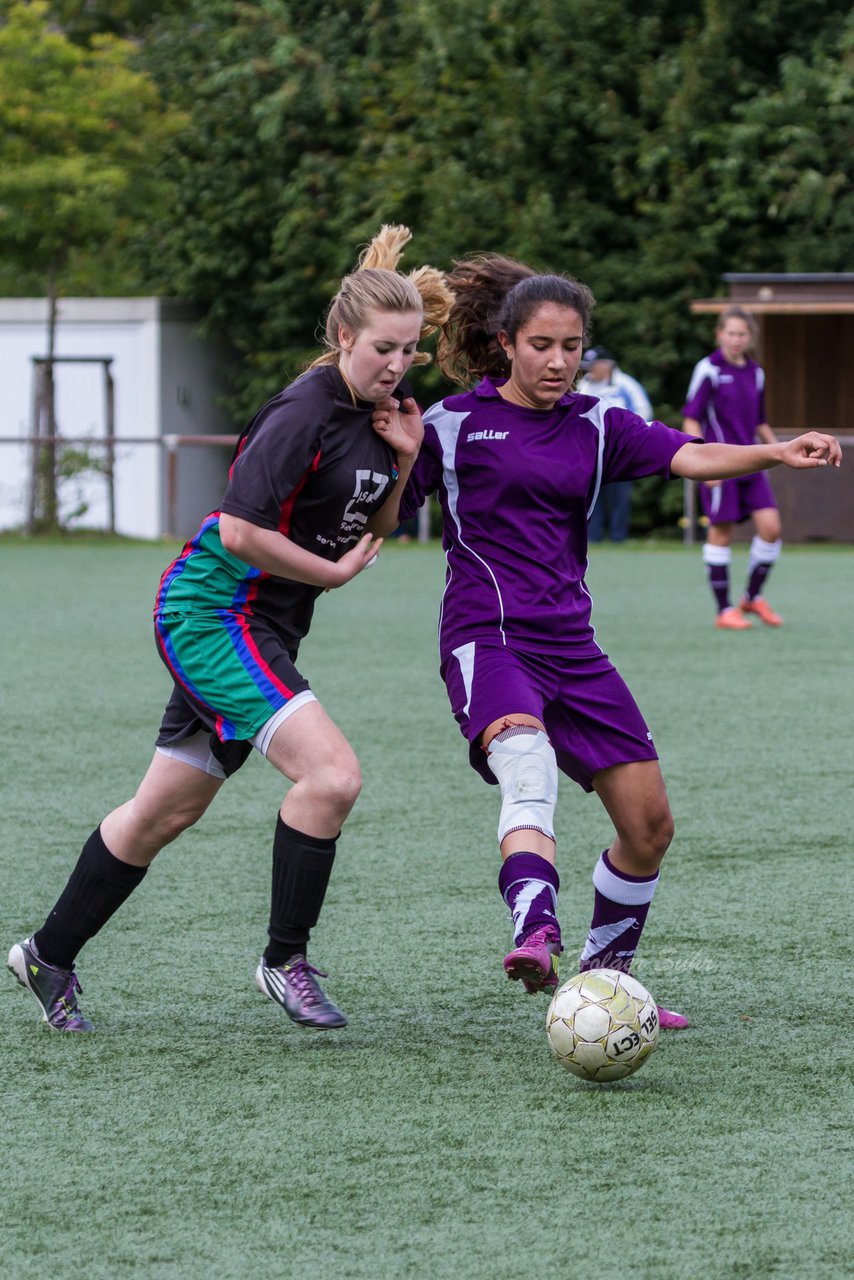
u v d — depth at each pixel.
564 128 81.12
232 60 92.00
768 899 17.05
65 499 73.31
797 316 70.94
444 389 81.19
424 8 84.25
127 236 92.19
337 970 14.68
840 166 79.06
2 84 77.31
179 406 87.19
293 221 83.62
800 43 81.88
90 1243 9.18
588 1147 10.51
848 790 22.48
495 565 13.03
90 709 29.19
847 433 70.50
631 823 12.92
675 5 83.81
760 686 31.58
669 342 79.31
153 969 14.77
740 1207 9.57
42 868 18.30
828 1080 11.80
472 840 19.64
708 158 80.00
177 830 13.09
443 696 30.20
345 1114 11.17
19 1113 11.25
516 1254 8.99
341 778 12.55
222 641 12.62
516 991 14.08
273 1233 9.28
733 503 40.38
